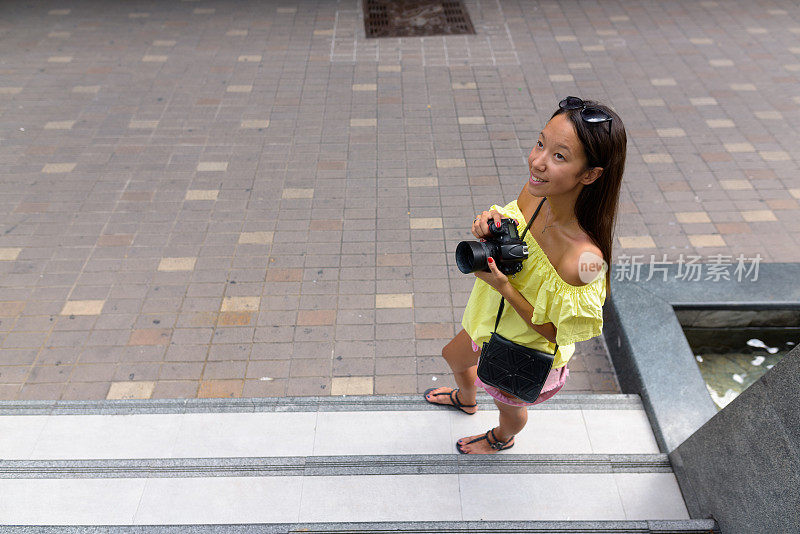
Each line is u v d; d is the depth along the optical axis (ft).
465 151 18.20
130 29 24.67
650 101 20.29
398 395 11.14
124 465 9.41
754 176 17.03
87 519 8.84
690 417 10.18
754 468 7.38
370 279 14.10
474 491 9.17
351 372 12.09
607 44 23.59
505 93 20.83
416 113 19.88
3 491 9.12
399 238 15.21
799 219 15.58
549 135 5.24
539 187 5.46
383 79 21.63
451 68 22.24
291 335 12.79
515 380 6.78
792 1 26.50
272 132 18.95
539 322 6.22
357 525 8.45
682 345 11.35
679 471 9.25
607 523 8.45
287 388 11.78
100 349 12.42
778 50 23.02
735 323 12.85
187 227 15.46
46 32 24.25
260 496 9.10
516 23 25.11
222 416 10.49
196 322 13.02
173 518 8.86
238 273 14.20
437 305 13.50
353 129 19.12
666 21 25.16
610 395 10.89
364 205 16.21
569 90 20.97
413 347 12.59
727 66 22.12
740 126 19.04
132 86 21.07
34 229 15.28
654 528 8.33
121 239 15.06
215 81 21.44
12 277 13.96
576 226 5.79
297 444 10.04
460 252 6.20
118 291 13.69
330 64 22.50
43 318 13.04
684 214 15.81
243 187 16.79
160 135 18.75
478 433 10.18
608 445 10.11
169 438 10.15
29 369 12.00
